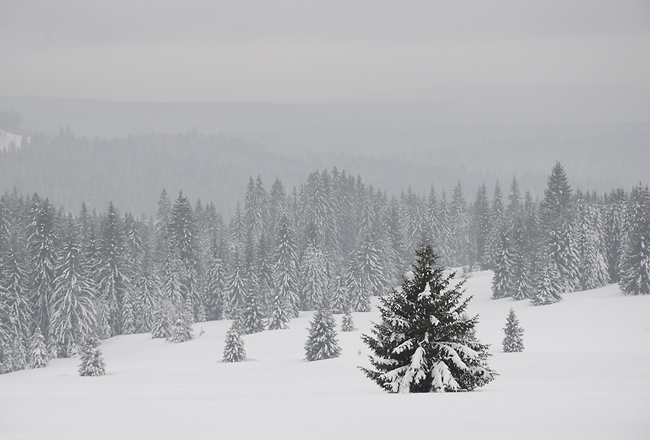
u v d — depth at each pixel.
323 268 115.75
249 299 90.69
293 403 14.01
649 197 110.19
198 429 9.46
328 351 62.00
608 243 112.12
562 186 125.75
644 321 74.19
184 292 104.88
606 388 17.58
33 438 9.00
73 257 82.69
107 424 10.52
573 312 84.38
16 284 76.62
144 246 124.50
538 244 110.69
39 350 74.69
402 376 17.77
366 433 8.55
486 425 8.95
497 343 66.62
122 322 97.50
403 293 18.78
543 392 15.60
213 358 71.31
